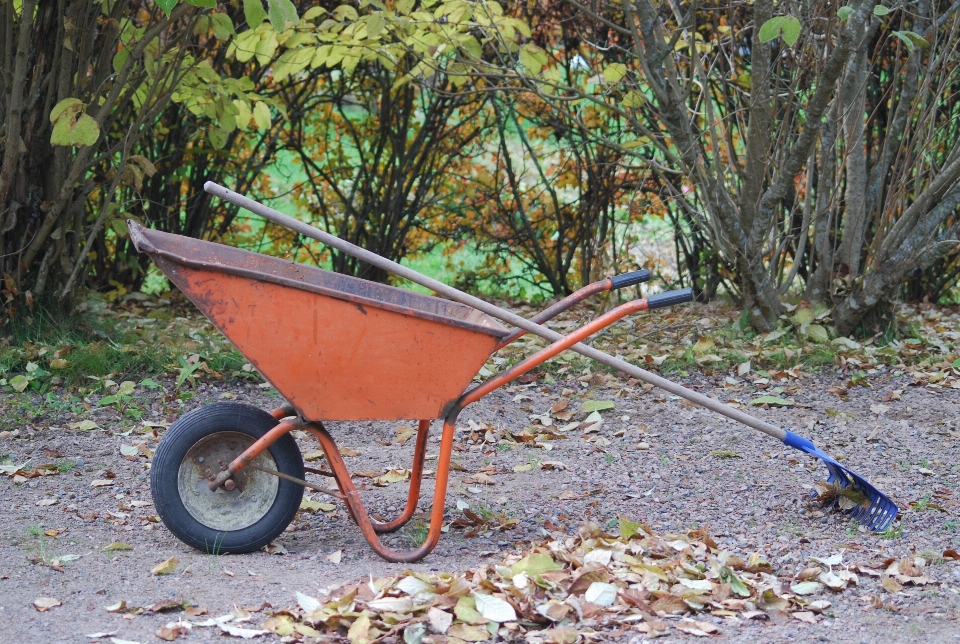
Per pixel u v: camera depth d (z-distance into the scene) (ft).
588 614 10.52
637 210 31.09
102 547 13.09
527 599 10.73
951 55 24.14
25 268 22.06
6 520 14.11
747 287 25.43
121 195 28.86
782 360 23.41
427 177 32.35
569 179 32.09
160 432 18.65
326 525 14.43
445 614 10.26
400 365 12.37
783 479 16.57
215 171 30.09
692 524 14.37
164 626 10.44
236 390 21.17
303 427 12.73
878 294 24.68
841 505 14.64
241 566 12.43
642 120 29.07
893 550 13.10
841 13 20.13
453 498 15.66
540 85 26.96
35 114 21.62
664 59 23.47
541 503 15.42
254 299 11.86
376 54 24.39
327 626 10.25
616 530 14.10
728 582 11.46
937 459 17.52
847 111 24.66
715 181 24.39
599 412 20.44
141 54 22.16
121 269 29.89
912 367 23.24
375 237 32.60
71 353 21.18
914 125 27.81
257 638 10.10
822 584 11.72
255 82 29.27
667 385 13.12
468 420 19.76
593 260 31.86
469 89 30.63
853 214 25.34
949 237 24.88
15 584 11.54
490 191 32.71
